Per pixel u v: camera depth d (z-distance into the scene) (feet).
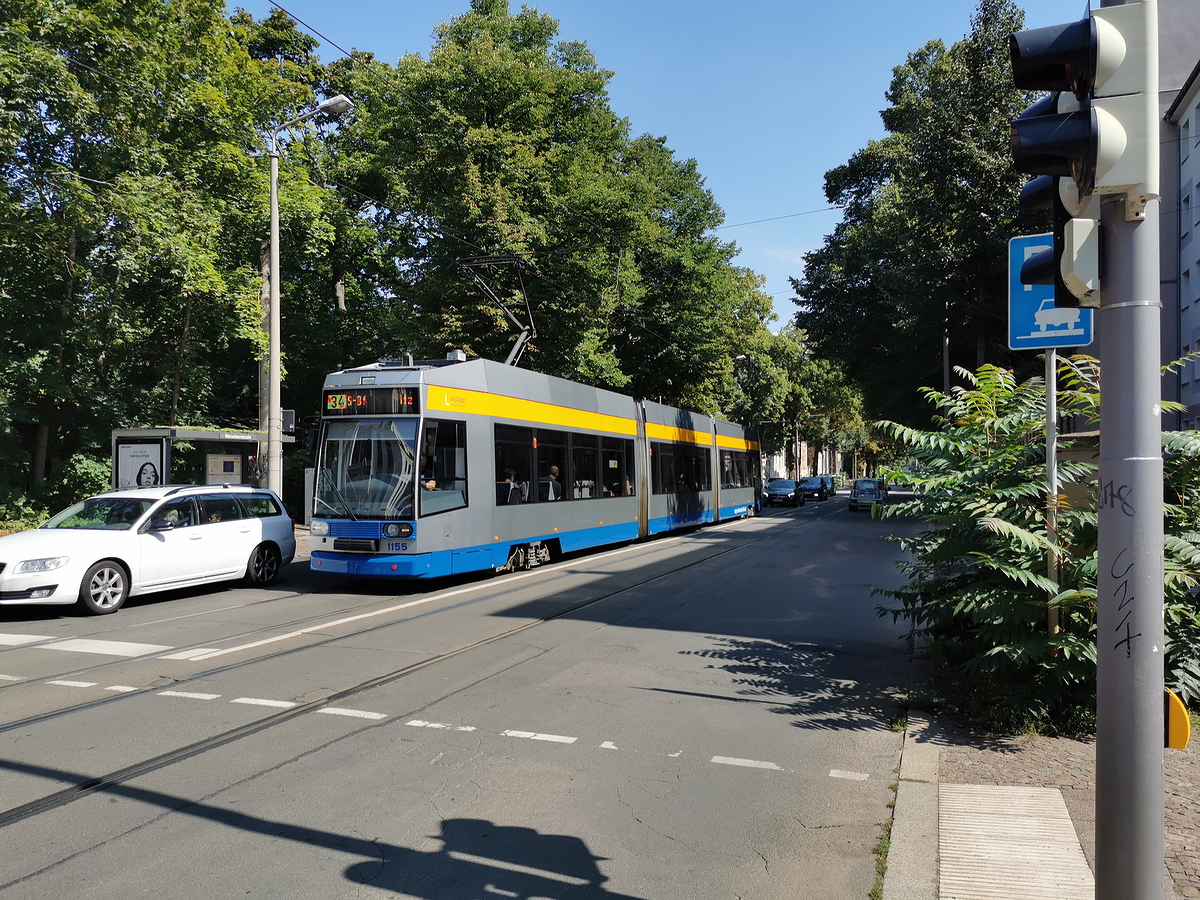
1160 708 8.78
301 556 57.16
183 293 65.82
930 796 15.46
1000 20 83.92
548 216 77.30
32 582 32.83
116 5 57.67
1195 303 60.03
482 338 74.74
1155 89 8.84
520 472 47.70
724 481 93.30
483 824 14.53
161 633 30.78
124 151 60.23
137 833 14.08
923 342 97.86
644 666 26.07
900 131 111.86
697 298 98.68
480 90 77.10
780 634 31.27
